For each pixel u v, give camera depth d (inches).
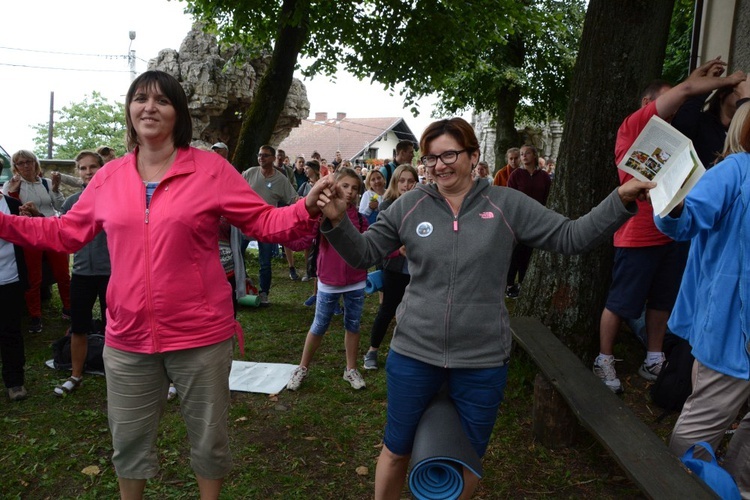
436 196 89.4
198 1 418.6
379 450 137.6
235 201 88.7
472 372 87.4
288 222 85.9
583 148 161.3
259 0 384.8
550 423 133.8
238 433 145.4
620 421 103.0
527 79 647.1
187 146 90.4
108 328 89.7
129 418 90.2
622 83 156.4
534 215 86.3
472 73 636.7
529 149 289.6
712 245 93.7
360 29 418.9
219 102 585.0
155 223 84.8
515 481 122.5
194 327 87.3
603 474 124.5
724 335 92.4
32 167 250.4
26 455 134.7
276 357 204.1
